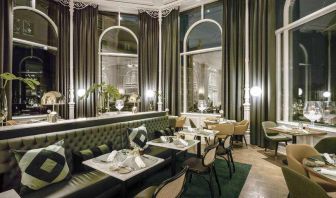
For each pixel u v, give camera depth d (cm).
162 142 355
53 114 307
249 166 429
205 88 761
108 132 357
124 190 221
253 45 605
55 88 687
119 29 830
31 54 651
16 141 242
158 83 809
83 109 722
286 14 557
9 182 232
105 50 809
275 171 404
